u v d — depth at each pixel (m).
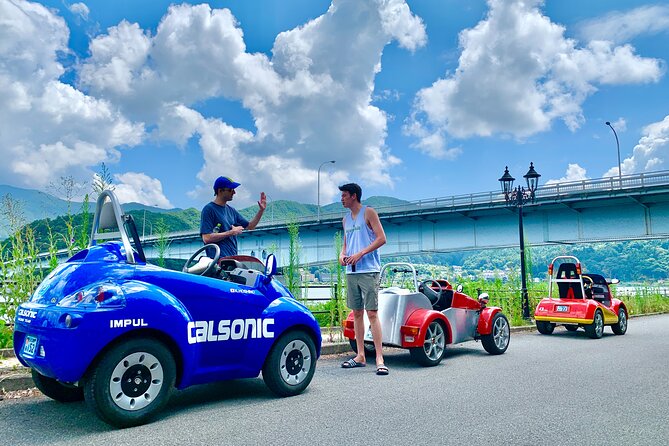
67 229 7.42
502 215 39.78
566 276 12.65
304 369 5.45
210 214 5.94
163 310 4.20
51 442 3.71
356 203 7.18
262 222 51.56
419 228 44.28
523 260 15.79
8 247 7.39
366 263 6.97
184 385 4.44
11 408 4.67
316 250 48.88
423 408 4.87
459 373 6.79
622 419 4.55
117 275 4.28
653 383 6.20
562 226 37.34
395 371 6.93
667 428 4.28
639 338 11.83
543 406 5.00
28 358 4.11
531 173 16.30
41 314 4.04
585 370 7.12
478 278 17.09
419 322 7.22
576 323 11.76
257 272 5.26
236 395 5.34
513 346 10.02
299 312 5.37
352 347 8.20
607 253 144.75
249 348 4.93
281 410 4.72
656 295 24.36
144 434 3.92
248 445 3.72
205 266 5.19
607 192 33.97
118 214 4.55
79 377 3.80
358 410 4.76
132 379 4.07
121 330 3.94
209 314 4.65
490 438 3.97
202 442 3.76
